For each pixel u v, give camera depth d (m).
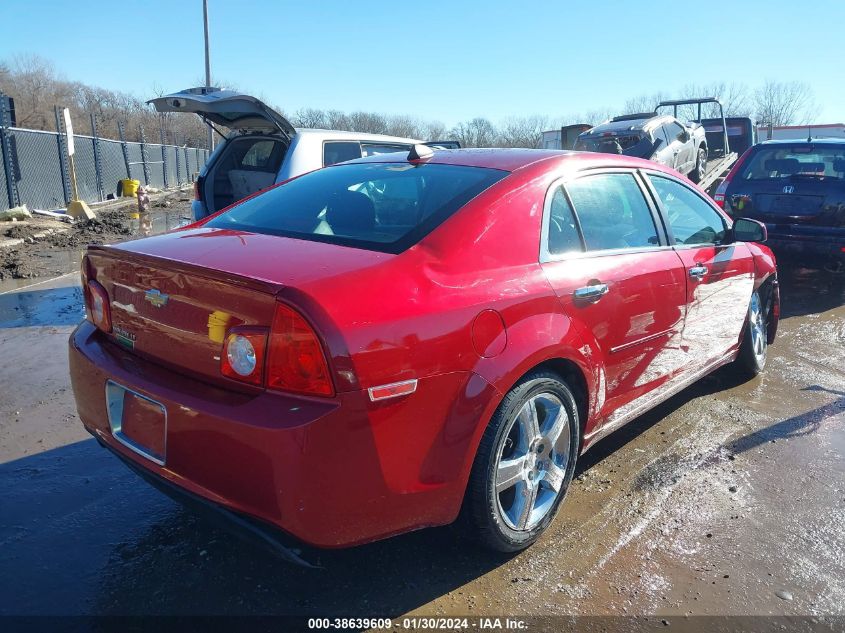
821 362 5.52
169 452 2.34
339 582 2.65
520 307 2.67
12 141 15.88
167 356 2.49
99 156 21.81
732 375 5.04
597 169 3.45
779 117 47.91
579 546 2.93
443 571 2.74
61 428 4.03
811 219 7.45
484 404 2.47
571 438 3.04
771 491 3.43
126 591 2.57
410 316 2.29
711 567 2.80
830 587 2.69
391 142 8.24
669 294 3.60
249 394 2.22
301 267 2.35
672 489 3.43
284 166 6.90
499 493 2.70
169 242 2.78
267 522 2.15
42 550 2.82
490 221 2.77
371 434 2.17
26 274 9.13
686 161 13.72
